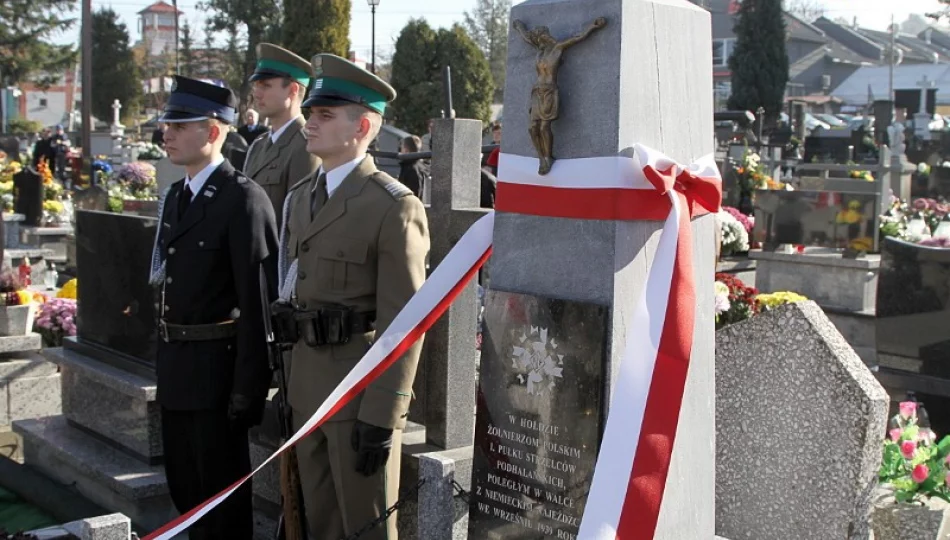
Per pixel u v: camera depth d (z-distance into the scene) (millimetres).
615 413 2994
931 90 31344
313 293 4148
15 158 27125
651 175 3076
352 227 4098
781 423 4215
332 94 4109
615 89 3137
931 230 12859
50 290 11836
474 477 3590
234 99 4785
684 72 3338
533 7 3361
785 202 10812
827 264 10422
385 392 3941
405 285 4020
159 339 4785
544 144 3299
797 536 4188
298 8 29266
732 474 4359
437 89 30766
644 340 3057
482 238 3715
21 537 3898
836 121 48219
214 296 4652
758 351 4266
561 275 3328
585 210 3225
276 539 4605
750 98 45688
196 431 4715
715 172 3299
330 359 4117
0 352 7605
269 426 5328
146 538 3600
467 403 4539
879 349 7168
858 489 4027
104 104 53844
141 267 5863
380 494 4078
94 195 14031
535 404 3391
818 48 68875
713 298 3527
